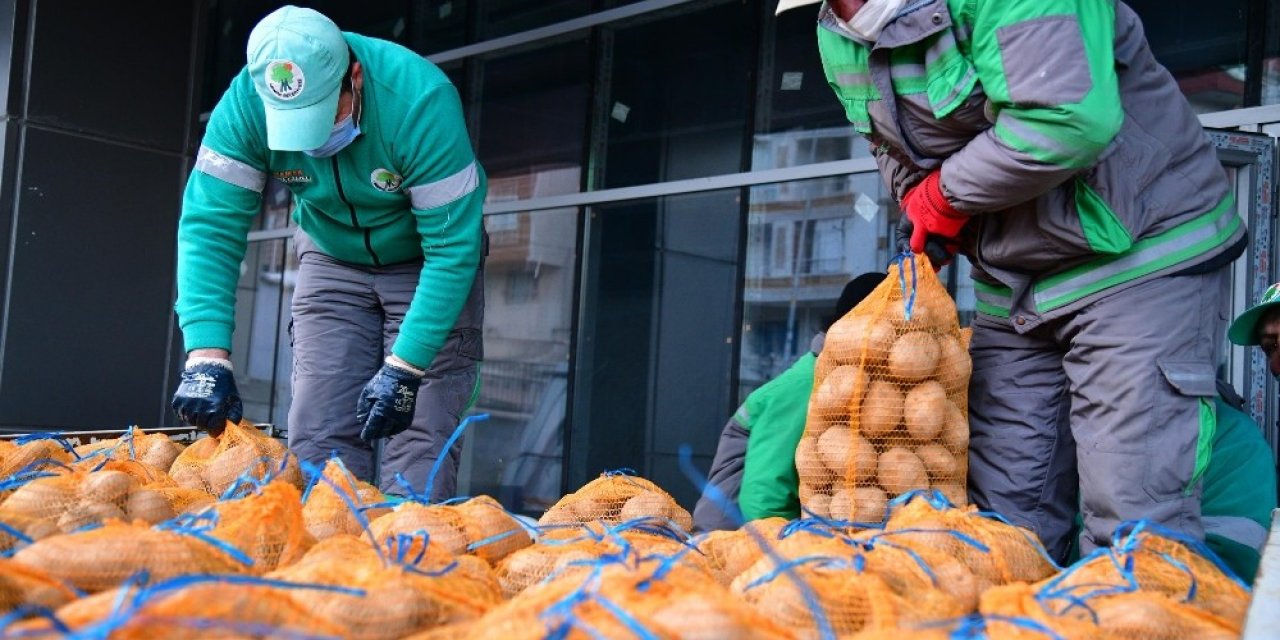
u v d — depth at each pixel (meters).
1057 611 1.80
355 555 1.98
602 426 7.33
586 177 7.61
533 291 7.79
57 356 7.21
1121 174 2.84
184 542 1.78
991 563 2.20
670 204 7.18
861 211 6.36
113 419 7.37
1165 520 2.85
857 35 2.96
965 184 2.84
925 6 2.82
